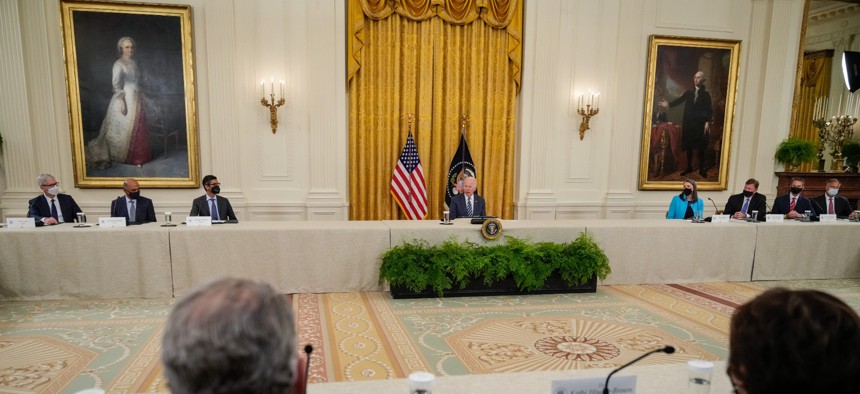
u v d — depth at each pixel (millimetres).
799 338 716
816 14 7621
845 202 6293
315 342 3355
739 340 805
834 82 7820
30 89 5840
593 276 4688
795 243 5289
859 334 721
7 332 3484
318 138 6387
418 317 3906
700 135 7410
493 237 4645
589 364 3045
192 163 6207
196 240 4285
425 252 4395
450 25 6566
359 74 6453
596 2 6934
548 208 7039
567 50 6926
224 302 699
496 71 6770
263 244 4383
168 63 6035
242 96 6230
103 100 5961
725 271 5164
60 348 3205
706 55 7270
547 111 6891
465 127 6789
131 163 6094
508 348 3287
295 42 6262
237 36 6148
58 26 5836
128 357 3072
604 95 7090
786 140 7551
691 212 6047
